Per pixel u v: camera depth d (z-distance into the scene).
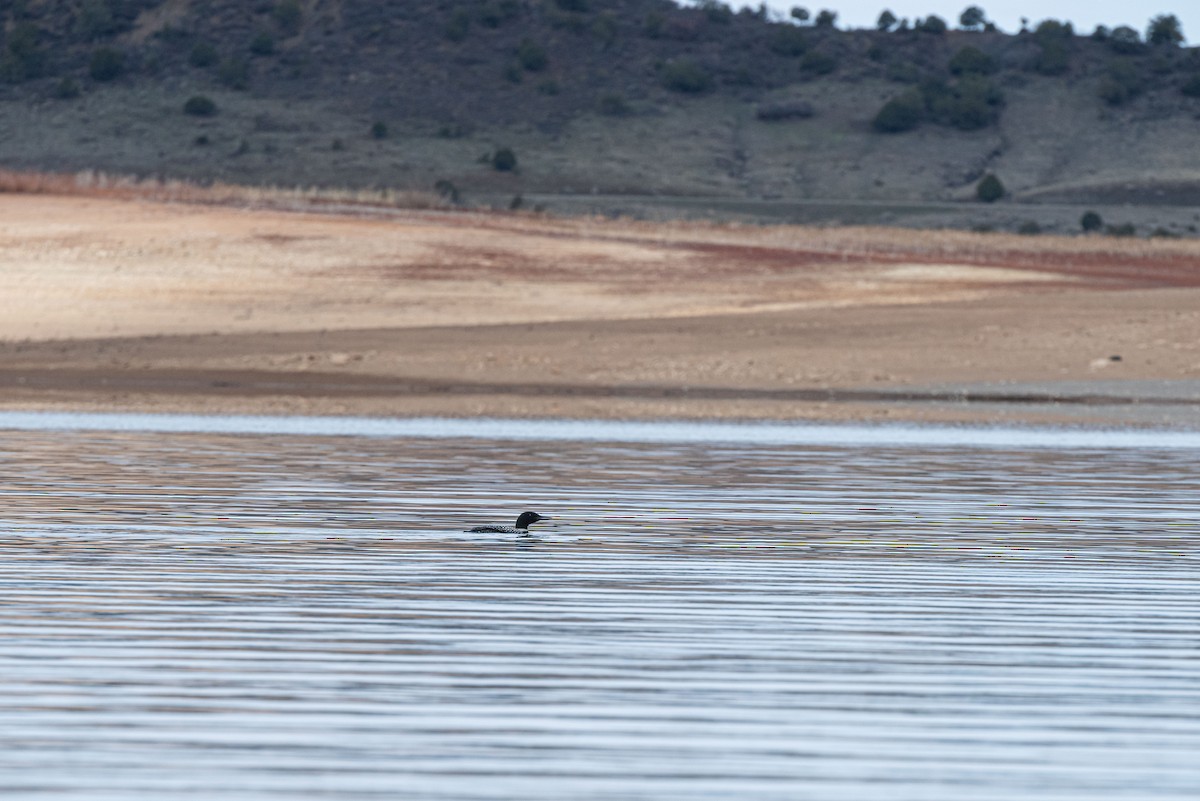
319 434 83.38
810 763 26.16
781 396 111.56
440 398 106.38
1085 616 37.16
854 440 83.44
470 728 27.83
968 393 112.81
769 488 61.66
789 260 177.38
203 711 28.66
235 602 37.75
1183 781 25.45
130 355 126.44
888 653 33.31
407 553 45.03
